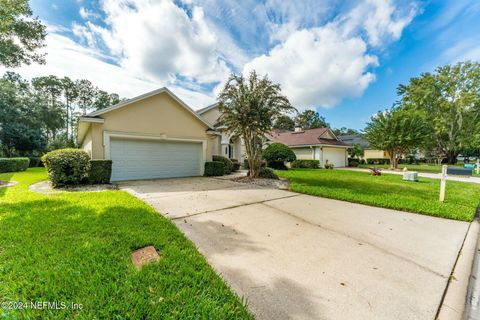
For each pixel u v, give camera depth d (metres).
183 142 10.85
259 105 8.92
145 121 9.45
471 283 2.25
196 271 2.26
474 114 23.30
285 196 6.32
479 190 7.82
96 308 1.67
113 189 7.06
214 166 11.41
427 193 7.04
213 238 3.25
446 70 22.78
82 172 7.52
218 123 9.77
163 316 1.62
